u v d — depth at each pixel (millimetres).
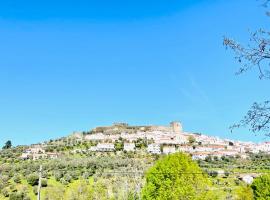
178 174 48938
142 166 116312
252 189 64062
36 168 105375
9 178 95062
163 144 180375
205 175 49906
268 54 8383
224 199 69812
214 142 198000
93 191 83938
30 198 80125
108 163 115562
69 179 95500
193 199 47781
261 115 8727
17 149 152750
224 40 8633
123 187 85438
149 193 50094
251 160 123750
